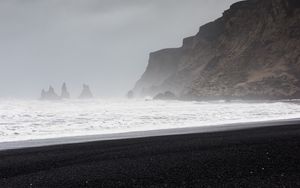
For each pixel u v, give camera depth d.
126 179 12.42
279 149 17.39
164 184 11.61
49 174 13.59
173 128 31.81
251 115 44.78
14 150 20.00
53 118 39.94
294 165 13.73
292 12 117.94
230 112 49.03
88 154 18.09
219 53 133.00
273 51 113.88
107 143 22.02
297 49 109.19
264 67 111.94
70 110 55.06
